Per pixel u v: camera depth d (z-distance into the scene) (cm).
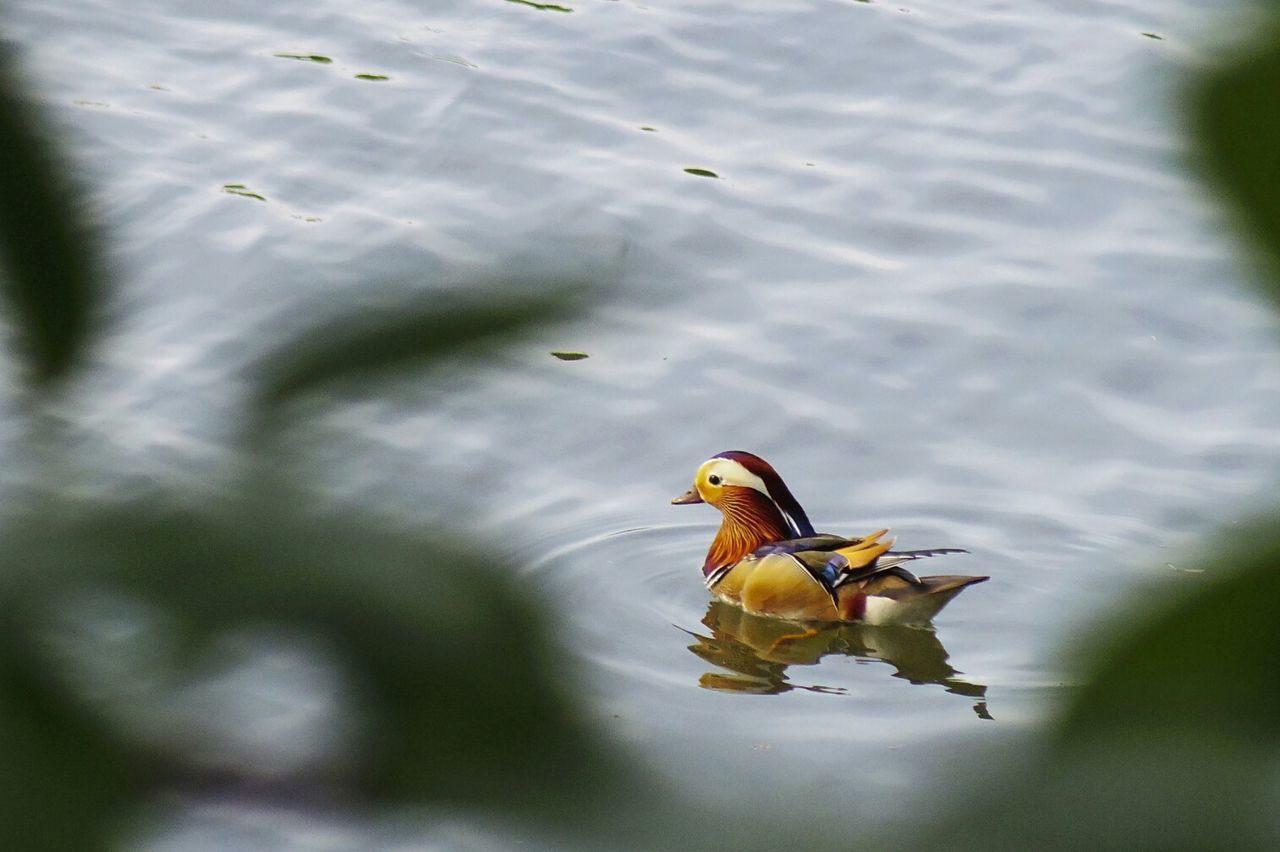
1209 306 1734
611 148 2008
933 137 2075
